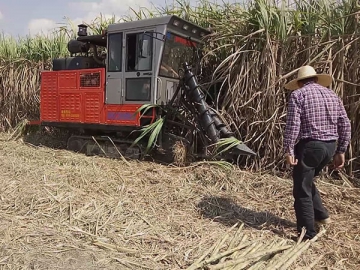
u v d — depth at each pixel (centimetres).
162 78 610
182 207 443
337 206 455
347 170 557
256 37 597
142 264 304
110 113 649
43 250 317
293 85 421
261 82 593
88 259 306
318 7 587
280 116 574
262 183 526
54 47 956
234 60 609
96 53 729
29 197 430
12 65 978
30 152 680
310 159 362
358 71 550
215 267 288
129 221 388
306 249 342
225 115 621
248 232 379
